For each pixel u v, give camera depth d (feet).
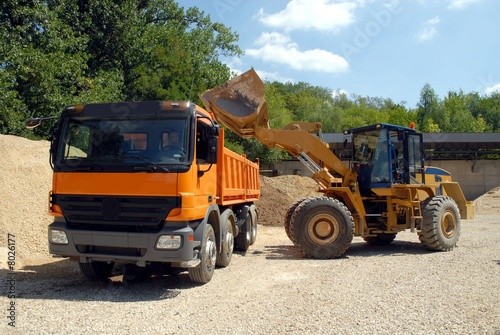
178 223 18.39
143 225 18.35
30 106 54.44
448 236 31.01
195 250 19.13
